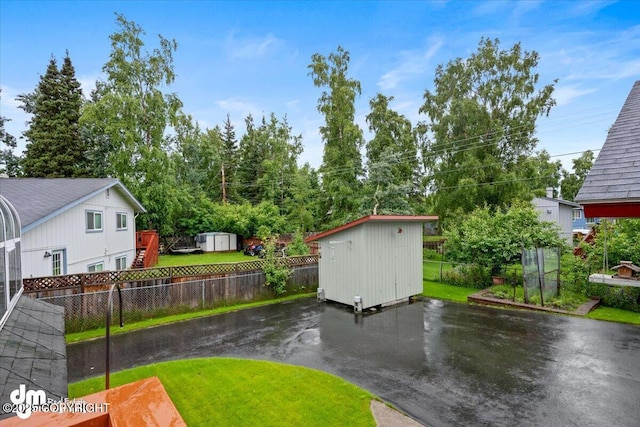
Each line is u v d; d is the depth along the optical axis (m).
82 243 12.27
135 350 7.36
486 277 13.13
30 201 10.79
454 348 7.13
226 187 39.09
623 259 10.05
